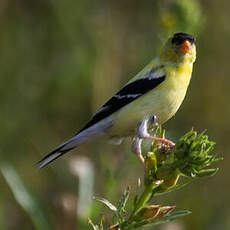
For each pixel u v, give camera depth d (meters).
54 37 12.11
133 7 11.40
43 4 12.02
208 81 12.15
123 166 6.91
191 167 4.07
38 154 11.75
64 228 6.43
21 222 10.01
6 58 12.14
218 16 12.06
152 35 11.18
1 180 10.27
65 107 12.25
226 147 11.77
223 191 11.24
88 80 12.05
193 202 10.88
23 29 12.27
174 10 8.47
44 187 9.82
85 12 11.70
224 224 10.82
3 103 11.85
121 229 4.04
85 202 6.20
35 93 12.11
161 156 4.41
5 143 11.52
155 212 4.01
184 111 11.98
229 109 11.97
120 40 11.25
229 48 12.10
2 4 12.12
